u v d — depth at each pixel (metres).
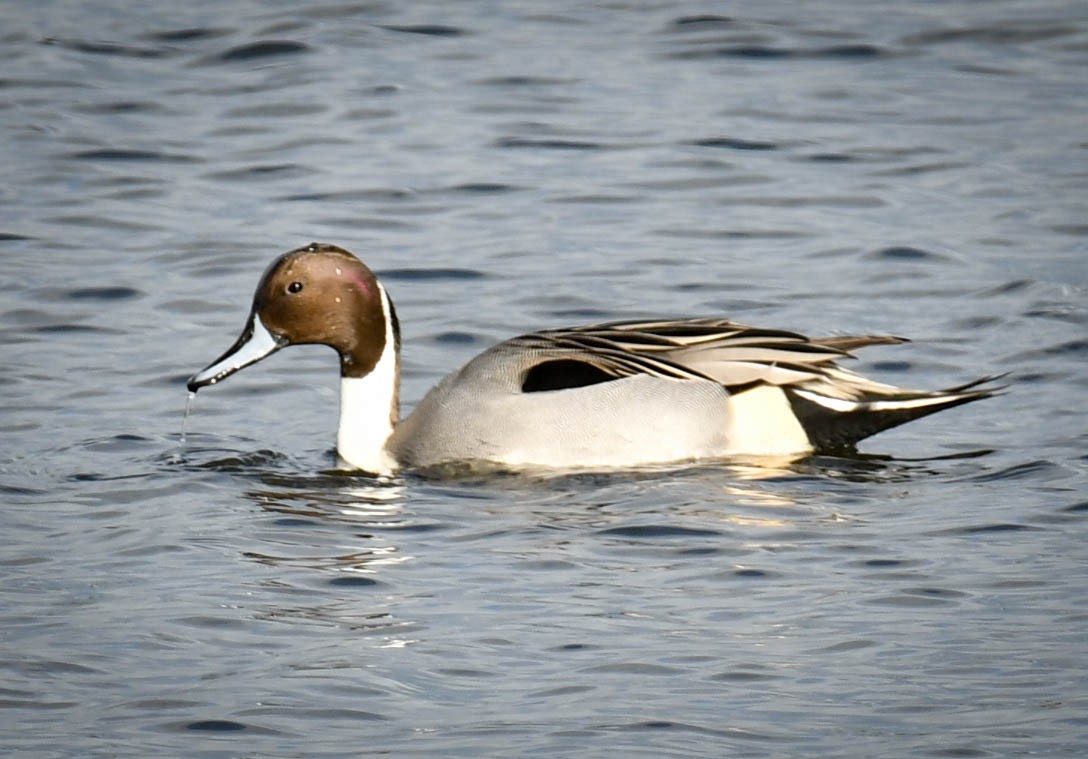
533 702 9.88
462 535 12.53
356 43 26.03
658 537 12.38
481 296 18.02
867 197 20.58
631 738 9.44
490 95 23.97
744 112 23.30
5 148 22.08
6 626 10.89
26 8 27.53
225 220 20.03
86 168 21.52
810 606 11.12
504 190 20.86
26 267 18.58
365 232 19.69
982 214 20.05
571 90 24.17
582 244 19.33
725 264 18.75
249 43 25.89
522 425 14.23
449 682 10.15
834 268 18.66
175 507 13.12
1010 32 26.12
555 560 11.97
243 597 11.36
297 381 16.25
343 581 11.62
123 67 25.06
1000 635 10.63
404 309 17.73
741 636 10.70
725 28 26.53
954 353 16.50
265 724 9.63
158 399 15.60
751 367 14.16
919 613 10.98
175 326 17.27
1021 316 17.30
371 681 10.16
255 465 14.22
